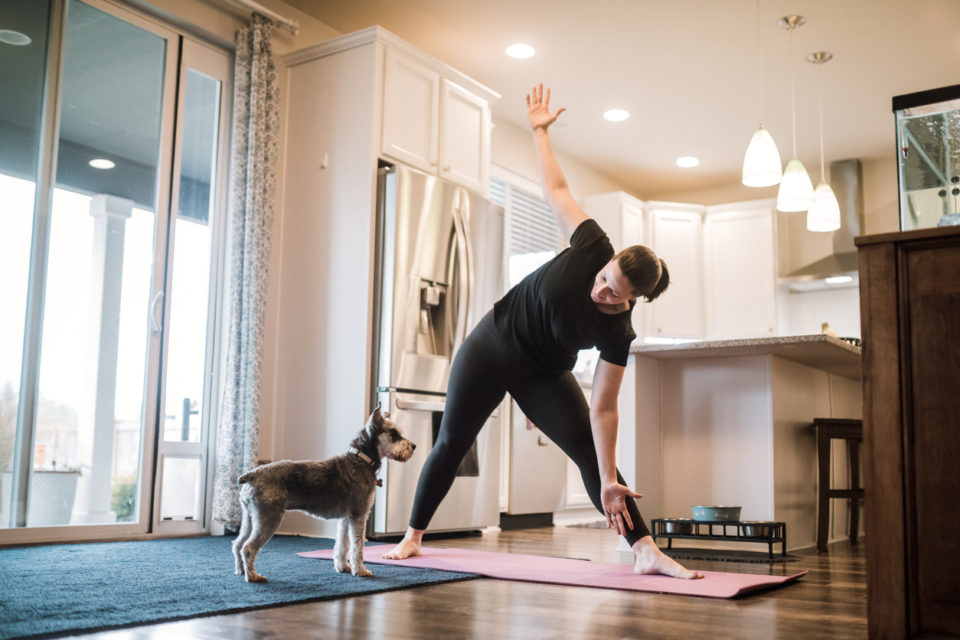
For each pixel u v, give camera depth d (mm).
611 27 4762
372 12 4680
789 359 3893
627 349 2461
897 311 1629
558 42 4973
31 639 1641
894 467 1599
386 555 2965
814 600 2277
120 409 3752
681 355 3795
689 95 5656
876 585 1592
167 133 4035
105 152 3789
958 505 1545
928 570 1557
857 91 5523
